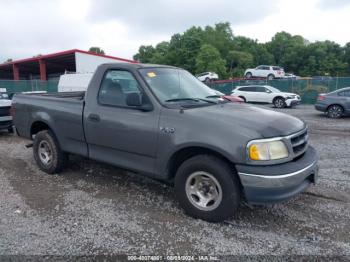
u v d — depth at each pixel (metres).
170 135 3.73
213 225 3.64
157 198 4.43
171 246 3.22
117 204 4.22
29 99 5.62
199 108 3.94
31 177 5.32
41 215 3.89
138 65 4.43
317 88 26.66
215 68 71.06
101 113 4.43
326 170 5.84
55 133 5.16
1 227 3.58
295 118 4.08
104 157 4.55
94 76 4.68
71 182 5.07
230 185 3.45
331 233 3.50
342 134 10.02
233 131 3.40
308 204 4.25
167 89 4.24
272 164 3.32
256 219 3.81
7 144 7.96
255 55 98.44
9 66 44.31
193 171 3.68
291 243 3.29
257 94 22.59
